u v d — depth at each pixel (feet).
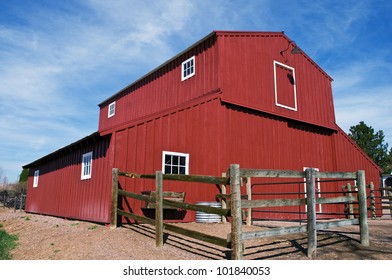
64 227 32.19
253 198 40.16
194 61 45.06
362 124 137.18
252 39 44.47
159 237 22.03
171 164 33.19
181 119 34.71
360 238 24.13
